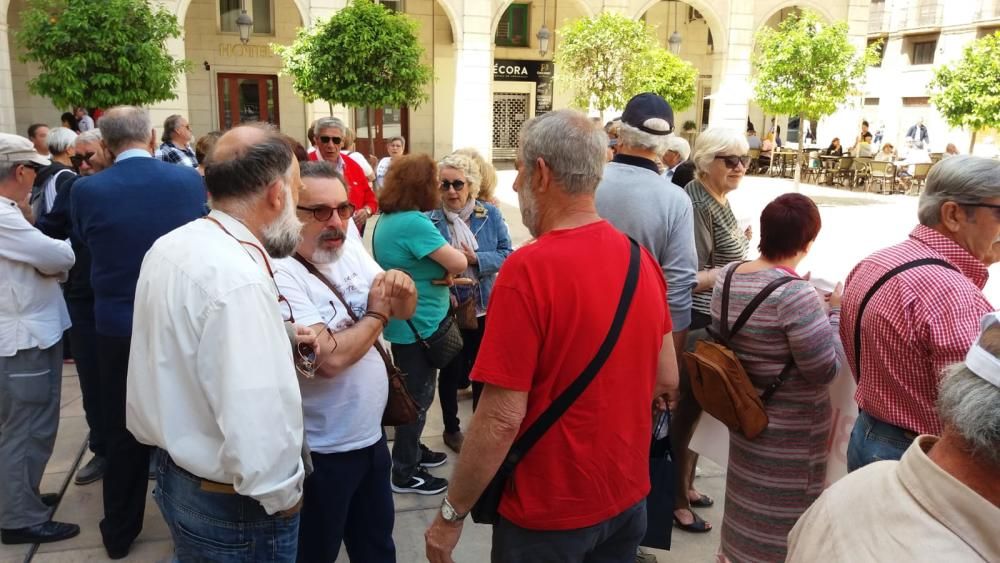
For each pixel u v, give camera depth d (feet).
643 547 10.77
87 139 14.70
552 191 6.56
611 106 49.70
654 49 51.34
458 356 14.21
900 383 7.11
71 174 14.78
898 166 60.70
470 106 62.44
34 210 17.31
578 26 49.85
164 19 33.91
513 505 6.36
